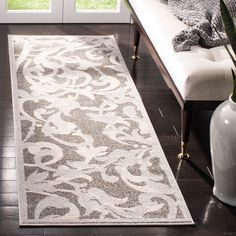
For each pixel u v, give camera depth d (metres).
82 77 3.87
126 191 2.88
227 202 2.86
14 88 3.68
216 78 2.99
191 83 2.99
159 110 3.59
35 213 2.70
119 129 3.36
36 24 4.61
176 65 3.14
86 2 4.71
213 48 3.35
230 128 2.69
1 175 2.94
